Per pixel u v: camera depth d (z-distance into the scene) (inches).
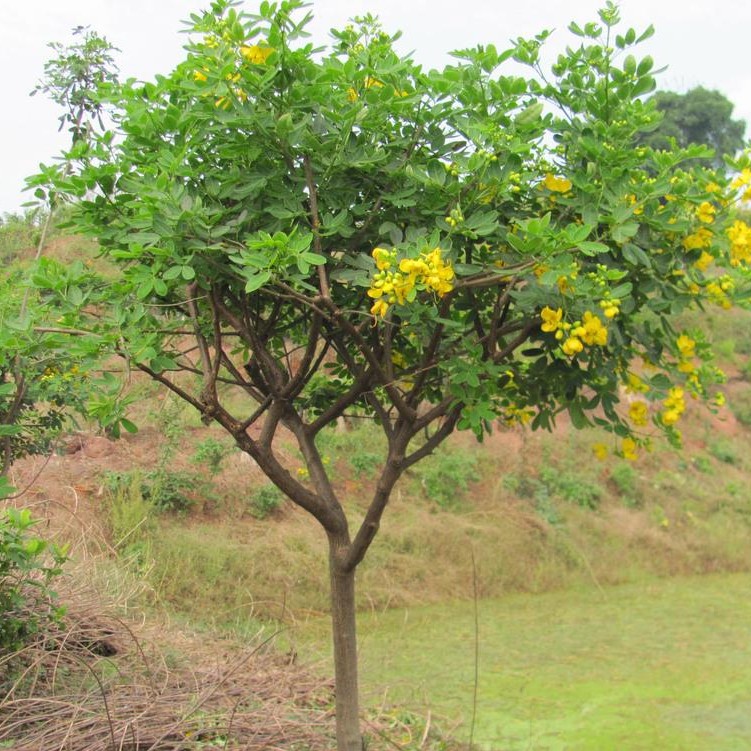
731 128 717.3
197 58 101.7
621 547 359.9
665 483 414.3
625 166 114.4
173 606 233.6
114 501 261.7
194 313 112.7
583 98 124.0
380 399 151.5
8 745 125.1
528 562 331.6
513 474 376.5
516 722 182.9
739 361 540.1
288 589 267.9
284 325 131.6
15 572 160.7
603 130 116.4
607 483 399.5
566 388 129.3
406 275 96.8
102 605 177.5
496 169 107.0
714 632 266.8
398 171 107.9
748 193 118.9
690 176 121.5
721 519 402.3
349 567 121.3
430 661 227.0
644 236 118.4
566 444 412.2
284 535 291.1
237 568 265.9
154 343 110.3
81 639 163.2
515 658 233.3
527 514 354.6
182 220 98.5
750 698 203.3
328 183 108.0
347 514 316.8
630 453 130.3
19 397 141.9
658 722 185.6
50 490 255.1
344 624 121.9
